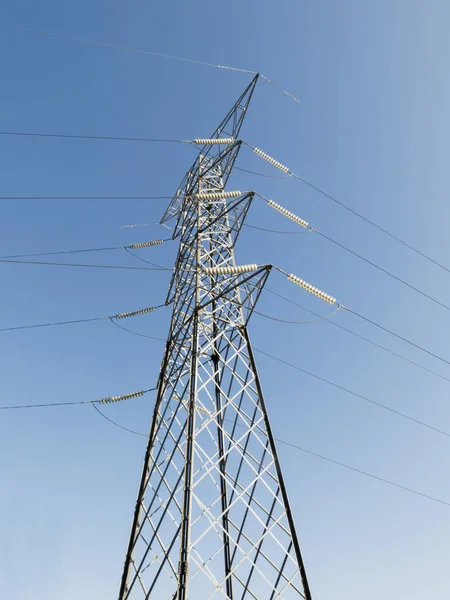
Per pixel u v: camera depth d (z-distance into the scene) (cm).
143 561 1388
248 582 1423
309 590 1261
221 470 1723
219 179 2514
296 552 1332
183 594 1155
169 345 1894
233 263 2092
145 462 1623
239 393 1664
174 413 1650
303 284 1892
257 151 2472
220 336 1845
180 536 1254
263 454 1538
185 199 2405
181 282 2047
